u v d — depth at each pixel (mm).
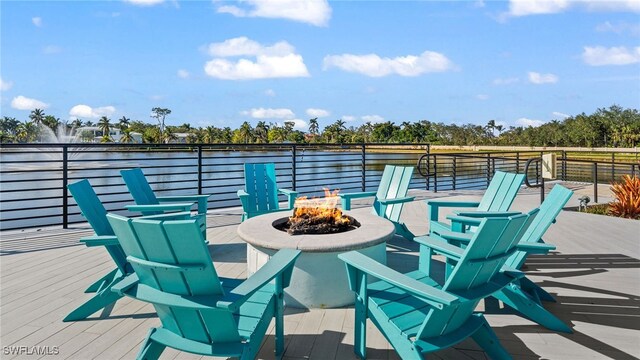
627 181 7270
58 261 3980
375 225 3551
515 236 2119
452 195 8508
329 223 3467
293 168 7711
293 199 4957
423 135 58875
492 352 2230
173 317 1934
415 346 1931
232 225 5742
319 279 2930
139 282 2021
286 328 2645
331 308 2969
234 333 1902
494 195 4020
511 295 2758
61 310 2869
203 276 1771
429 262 2812
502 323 2717
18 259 4039
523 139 58625
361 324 2254
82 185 2859
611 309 2939
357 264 2148
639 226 5633
